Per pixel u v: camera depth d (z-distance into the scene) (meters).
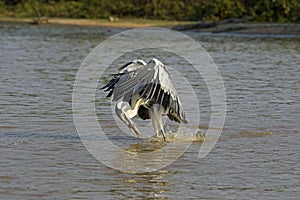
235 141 29.69
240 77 56.31
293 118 35.69
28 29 138.38
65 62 68.50
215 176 23.69
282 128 32.75
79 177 23.34
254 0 158.00
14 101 40.75
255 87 49.44
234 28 136.62
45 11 179.88
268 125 33.53
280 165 25.23
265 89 48.28
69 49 88.25
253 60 74.19
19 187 21.88
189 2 178.00
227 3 160.25
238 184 22.66
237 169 24.67
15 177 23.06
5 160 25.45
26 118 34.91
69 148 27.88
